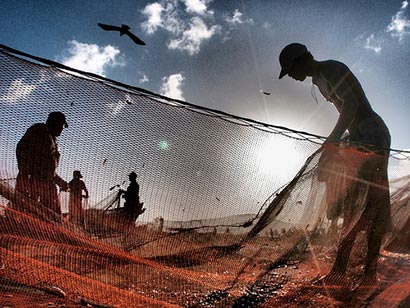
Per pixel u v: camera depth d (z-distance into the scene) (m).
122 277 3.61
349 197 4.47
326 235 4.43
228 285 3.79
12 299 2.78
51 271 3.37
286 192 4.34
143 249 4.29
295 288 3.74
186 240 4.40
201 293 3.52
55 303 2.88
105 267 3.70
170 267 4.01
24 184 3.95
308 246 4.39
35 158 3.82
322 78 5.09
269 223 4.39
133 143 3.97
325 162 4.41
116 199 4.22
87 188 4.09
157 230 4.40
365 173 4.59
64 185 4.04
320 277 4.09
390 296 3.74
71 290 3.14
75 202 4.12
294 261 4.35
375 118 4.98
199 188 4.34
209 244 4.40
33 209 3.99
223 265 4.22
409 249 5.17
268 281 3.94
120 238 4.25
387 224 4.70
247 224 4.46
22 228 3.90
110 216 4.24
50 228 4.02
